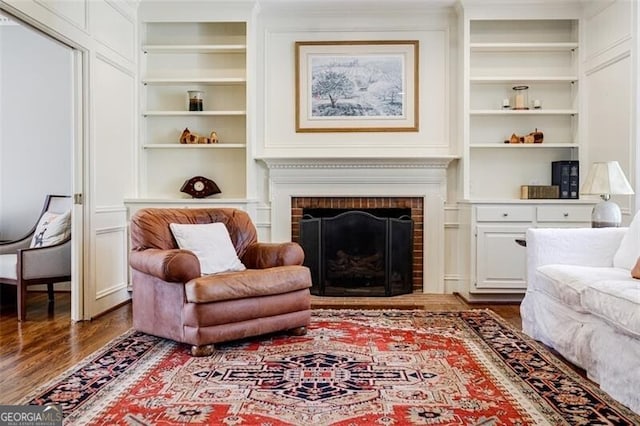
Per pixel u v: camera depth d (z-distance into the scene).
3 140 4.88
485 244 4.38
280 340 3.19
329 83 4.84
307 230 4.71
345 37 4.82
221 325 2.92
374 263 4.69
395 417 2.05
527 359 2.79
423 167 4.69
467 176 4.59
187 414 2.08
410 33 4.80
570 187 4.55
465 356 2.84
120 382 2.44
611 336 2.35
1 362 2.76
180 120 4.97
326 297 4.64
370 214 4.69
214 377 2.52
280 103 4.87
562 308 2.90
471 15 4.54
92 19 3.81
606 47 4.22
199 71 4.91
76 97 3.71
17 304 4.07
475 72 4.83
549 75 4.80
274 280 3.13
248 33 4.65
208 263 3.32
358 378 2.50
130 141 4.57
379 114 4.83
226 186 4.96
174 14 4.68
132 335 3.31
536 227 4.35
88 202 3.77
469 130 4.70
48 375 2.54
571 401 2.21
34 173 4.87
